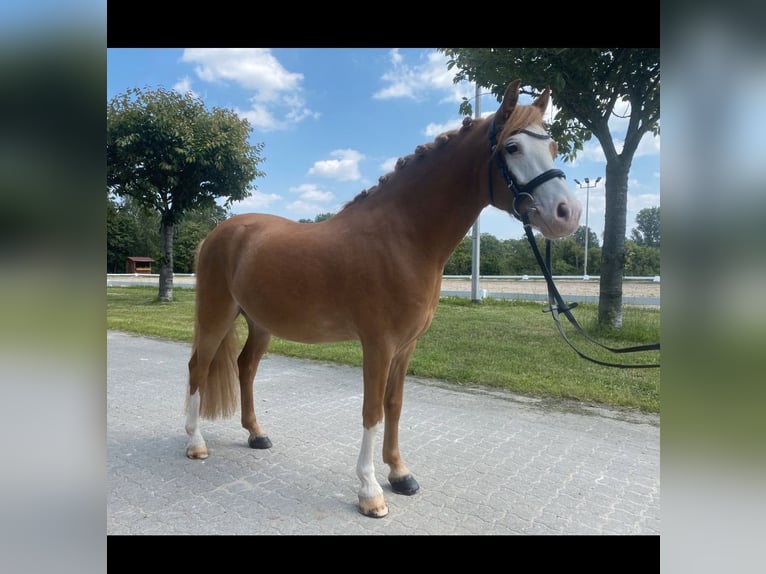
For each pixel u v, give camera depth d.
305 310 2.71
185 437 3.75
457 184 2.51
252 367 3.58
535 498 2.82
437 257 2.58
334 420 4.18
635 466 3.27
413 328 2.56
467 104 7.20
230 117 14.23
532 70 6.13
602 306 7.96
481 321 9.89
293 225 3.03
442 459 3.37
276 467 3.21
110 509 2.63
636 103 6.88
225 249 3.21
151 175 13.45
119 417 4.24
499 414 4.36
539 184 2.17
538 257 2.45
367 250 2.54
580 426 4.06
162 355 7.11
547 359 6.38
